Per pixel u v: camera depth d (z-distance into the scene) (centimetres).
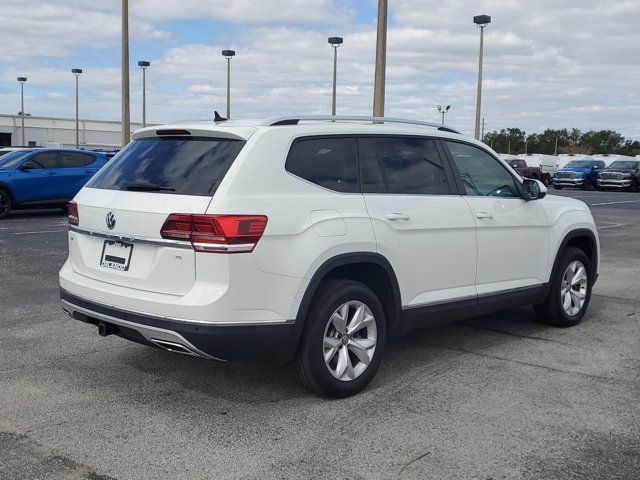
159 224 422
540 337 638
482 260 566
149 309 422
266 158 436
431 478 359
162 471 363
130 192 452
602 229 1661
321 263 442
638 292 869
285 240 428
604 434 417
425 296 523
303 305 436
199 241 407
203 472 362
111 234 453
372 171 496
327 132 478
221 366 537
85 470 363
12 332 627
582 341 627
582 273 680
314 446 395
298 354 453
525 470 369
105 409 448
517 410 454
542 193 608
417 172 529
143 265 438
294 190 444
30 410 445
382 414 444
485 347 603
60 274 509
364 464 373
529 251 616
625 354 586
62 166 1683
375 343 486
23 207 1623
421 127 559
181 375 516
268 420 432
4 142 7094
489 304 577
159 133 480
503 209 588
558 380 515
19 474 357
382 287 499
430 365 549
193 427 421
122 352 570
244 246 409
